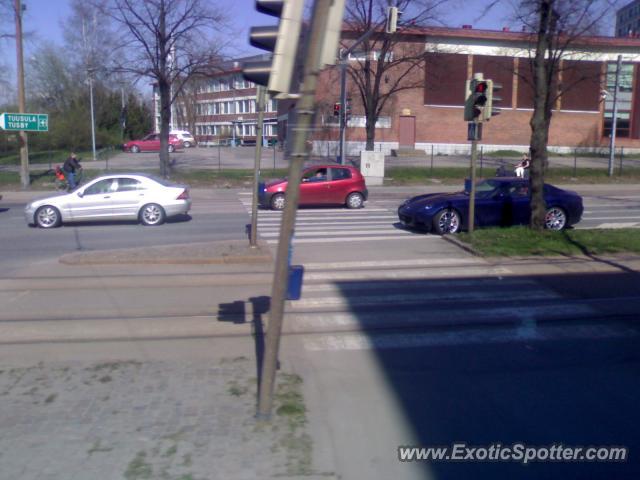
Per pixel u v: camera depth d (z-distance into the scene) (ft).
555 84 134.51
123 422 18.94
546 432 18.89
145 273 40.70
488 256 45.14
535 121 51.83
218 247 47.65
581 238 49.90
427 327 29.48
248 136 244.22
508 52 165.68
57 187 109.19
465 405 20.77
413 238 55.72
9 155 172.65
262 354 25.57
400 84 159.43
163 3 109.40
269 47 17.51
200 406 20.15
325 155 166.81
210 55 113.19
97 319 30.71
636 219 72.59
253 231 47.21
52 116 187.52
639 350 26.40
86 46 181.06
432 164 139.95
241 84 242.58
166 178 118.21
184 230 62.34
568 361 25.12
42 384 22.25
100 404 20.35
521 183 59.52
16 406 20.24
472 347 26.76
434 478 16.19
